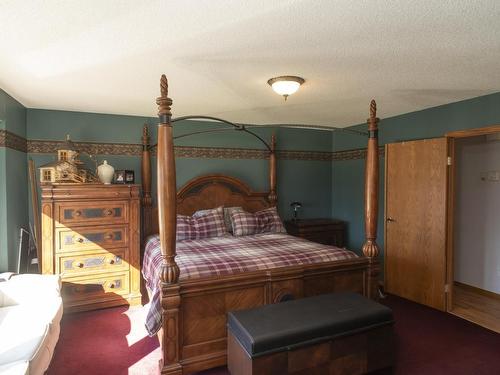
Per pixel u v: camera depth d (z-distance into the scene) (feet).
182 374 7.45
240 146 15.64
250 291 8.29
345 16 5.61
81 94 10.39
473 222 14.10
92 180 12.49
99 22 5.82
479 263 13.84
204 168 14.93
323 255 9.68
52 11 5.42
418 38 6.47
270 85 9.25
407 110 12.82
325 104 11.84
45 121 12.36
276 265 8.88
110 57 7.39
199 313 7.73
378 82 9.23
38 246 11.41
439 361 8.39
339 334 6.81
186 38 6.46
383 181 14.44
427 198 12.11
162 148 7.18
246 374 6.29
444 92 10.22
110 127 13.29
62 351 8.78
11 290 8.43
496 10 5.40
